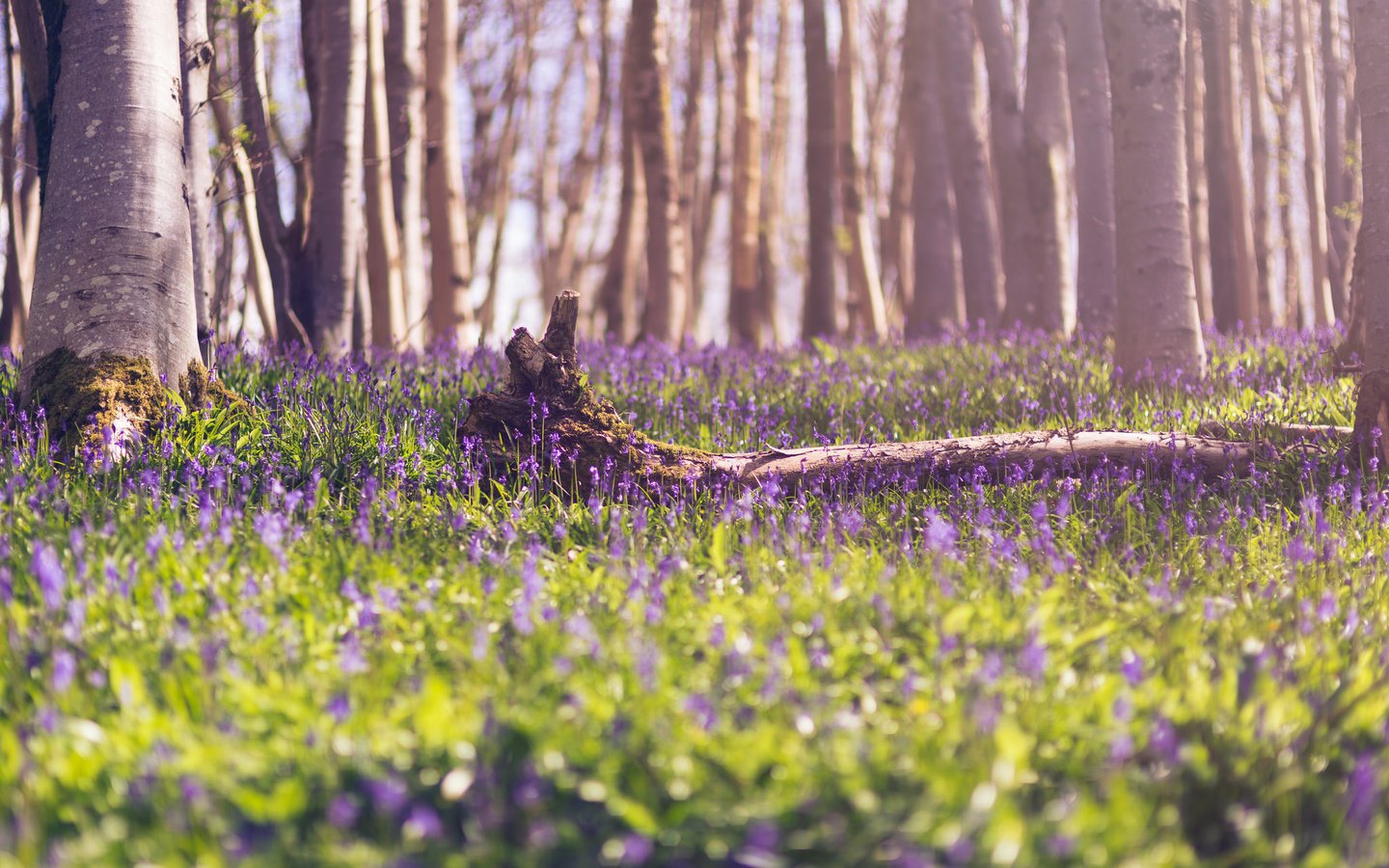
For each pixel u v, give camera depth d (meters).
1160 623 3.98
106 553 4.16
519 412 6.49
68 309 6.28
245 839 2.38
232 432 6.37
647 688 3.03
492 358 10.43
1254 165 23.02
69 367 6.20
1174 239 9.43
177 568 4.02
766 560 4.75
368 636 3.61
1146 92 9.41
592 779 2.69
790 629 3.69
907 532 5.08
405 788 2.57
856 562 4.62
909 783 2.63
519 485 6.09
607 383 9.25
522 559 4.59
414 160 13.70
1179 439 7.02
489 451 6.32
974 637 3.59
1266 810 2.72
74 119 6.41
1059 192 16.38
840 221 29.64
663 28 16.38
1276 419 7.72
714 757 2.73
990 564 4.72
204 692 3.01
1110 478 6.56
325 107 11.36
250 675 3.26
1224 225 19.66
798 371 10.62
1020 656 3.28
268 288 12.59
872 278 19.14
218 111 11.52
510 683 3.17
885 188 34.88
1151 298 9.45
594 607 3.92
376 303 13.12
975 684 3.01
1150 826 2.60
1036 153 16.33
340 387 7.53
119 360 6.23
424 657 3.54
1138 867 2.34
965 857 2.26
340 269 11.37
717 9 26.12
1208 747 2.93
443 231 14.84
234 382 7.64
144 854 2.37
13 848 2.36
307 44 12.06
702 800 2.57
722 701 3.07
